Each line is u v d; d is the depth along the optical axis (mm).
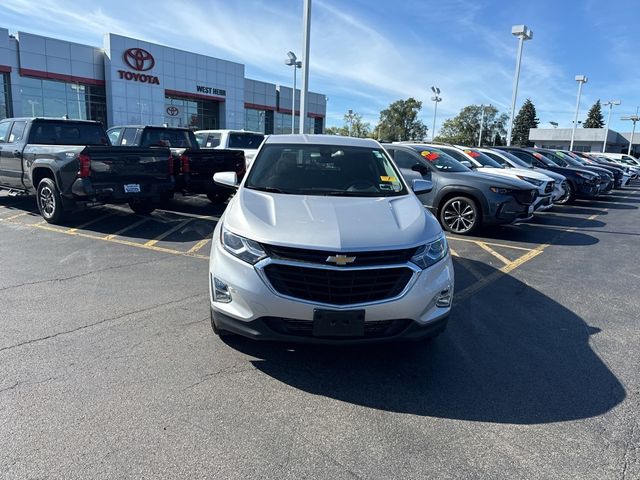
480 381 3412
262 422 2826
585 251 7875
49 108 29953
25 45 28172
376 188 4465
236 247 3295
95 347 3707
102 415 2822
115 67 32062
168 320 4277
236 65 41000
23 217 9094
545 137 72688
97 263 6078
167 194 9594
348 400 3111
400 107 82750
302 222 3391
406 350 3871
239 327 3242
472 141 85625
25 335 3887
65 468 2369
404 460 2533
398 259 3189
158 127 11172
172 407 2941
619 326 4535
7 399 2953
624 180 24047
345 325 3064
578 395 3250
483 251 7609
